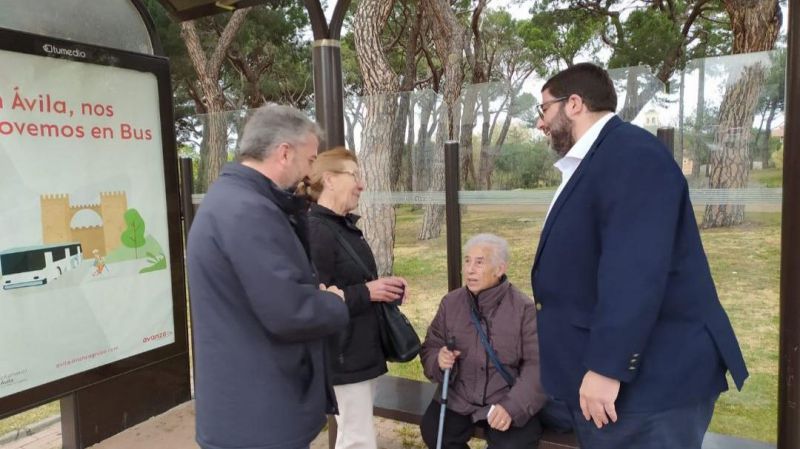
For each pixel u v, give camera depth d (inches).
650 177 55.9
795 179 66.4
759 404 118.0
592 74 63.7
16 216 100.9
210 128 175.3
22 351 102.3
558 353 63.1
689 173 104.3
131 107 119.6
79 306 111.0
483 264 95.2
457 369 96.7
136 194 121.1
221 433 63.2
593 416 57.1
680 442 59.5
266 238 60.4
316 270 77.5
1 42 97.4
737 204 100.9
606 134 60.7
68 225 108.7
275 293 59.5
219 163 175.2
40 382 105.2
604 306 54.5
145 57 121.4
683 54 393.4
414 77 501.4
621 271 53.9
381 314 87.8
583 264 60.5
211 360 62.9
